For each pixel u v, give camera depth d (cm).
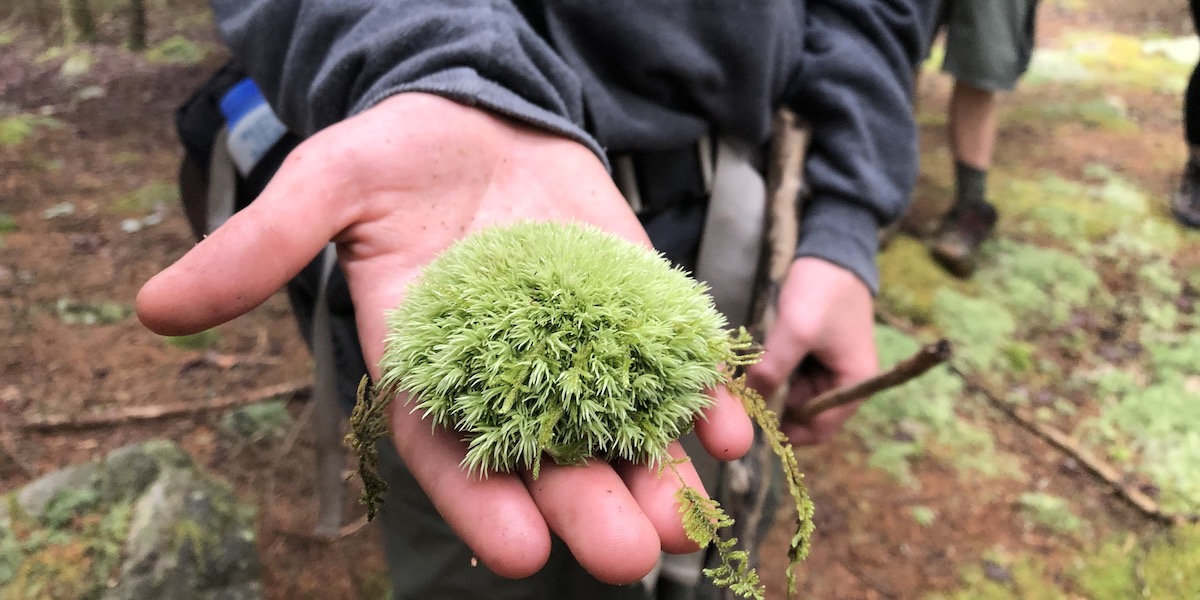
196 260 23
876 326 56
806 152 34
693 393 24
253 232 23
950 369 53
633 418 24
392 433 25
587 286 24
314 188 25
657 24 30
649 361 24
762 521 35
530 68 29
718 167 33
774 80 32
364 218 26
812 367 35
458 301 24
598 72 31
